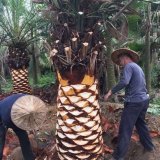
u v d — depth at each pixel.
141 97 4.08
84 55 3.07
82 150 3.12
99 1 3.06
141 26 6.63
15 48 7.60
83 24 3.16
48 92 7.77
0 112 3.80
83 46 3.04
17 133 3.92
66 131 3.12
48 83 9.82
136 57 4.24
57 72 3.16
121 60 4.30
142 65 7.71
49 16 3.27
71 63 3.07
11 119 3.69
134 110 4.08
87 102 3.10
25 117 3.67
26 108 3.66
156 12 6.79
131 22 6.32
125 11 3.49
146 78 7.33
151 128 5.20
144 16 6.59
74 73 3.08
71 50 3.07
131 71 4.05
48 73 11.77
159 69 9.62
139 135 4.38
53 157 4.12
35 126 3.76
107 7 3.26
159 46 7.79
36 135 4.80
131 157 4.48
